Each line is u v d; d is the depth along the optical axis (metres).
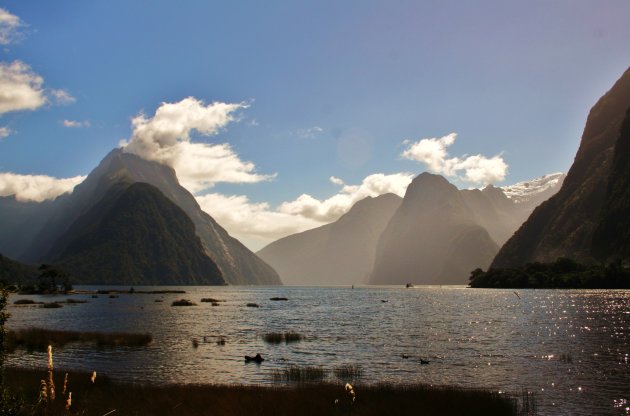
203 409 23.78
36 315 96.06
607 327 63.91
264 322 82.19
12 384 26.81
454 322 76.56
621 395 29.44
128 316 94.38
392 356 44.47
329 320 85.62
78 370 36.66
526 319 77.31
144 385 29.42
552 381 33.34
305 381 33.53
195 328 71.44
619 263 188.25
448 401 24.89
